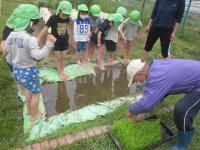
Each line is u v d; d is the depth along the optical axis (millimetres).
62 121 1592
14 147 1384
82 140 1449
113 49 2225
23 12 1403
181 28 3270
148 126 1474
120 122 1497
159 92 1273
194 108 1342
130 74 1305
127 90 1973
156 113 1679
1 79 1862
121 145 1421
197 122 1647
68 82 2006
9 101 1697
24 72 1449
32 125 1539
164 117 1660
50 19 1887
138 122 1500
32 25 1440
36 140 1434
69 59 2297
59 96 1843
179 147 1411
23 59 1418
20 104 1691
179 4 2043
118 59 2393
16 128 1507
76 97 1850
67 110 1704
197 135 1546
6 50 1452
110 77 2125
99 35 2105
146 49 2262
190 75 1316
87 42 2217
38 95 1569
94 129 1522
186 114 1328
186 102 1330
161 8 2061
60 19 1885
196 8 4535
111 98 1866
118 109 1690
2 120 1521
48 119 1602
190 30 3459
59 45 1939
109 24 2107
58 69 2041
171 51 2674
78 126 1543
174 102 1790
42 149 1386
